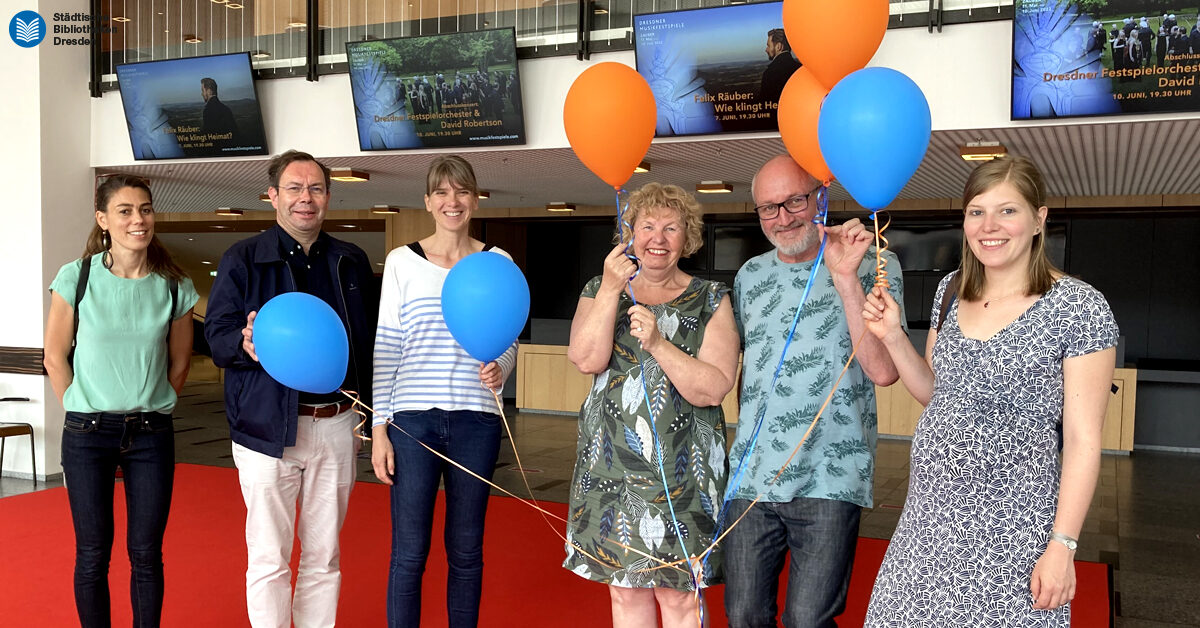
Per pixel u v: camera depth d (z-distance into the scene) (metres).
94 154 6.88
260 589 2.48
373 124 6.17
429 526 2.54
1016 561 1.62
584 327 2.14
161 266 2.75
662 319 2.17
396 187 8.85
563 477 6.29
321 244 2.68
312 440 2.54
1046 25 4.49
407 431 2.49
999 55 4.76
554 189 9.08
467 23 6.03
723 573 2.19
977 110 4.82
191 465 6.26
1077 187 8.08
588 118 2.19
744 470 2.16
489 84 5.82
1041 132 5.04
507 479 6.13
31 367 6.21
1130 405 8.15
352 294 2.70
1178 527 5.12
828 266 2.00
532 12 5.88
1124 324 9.98
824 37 2.03
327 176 2.63
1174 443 8.62
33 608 3.20
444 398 2.50
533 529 4.51
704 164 6.96
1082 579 3.90
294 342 2.18
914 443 1.78
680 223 2.13
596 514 2.15
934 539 1.69
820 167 2.16
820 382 2.11
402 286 2.54
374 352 2.54
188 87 6.45
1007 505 1.63
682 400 2.13
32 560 3.85
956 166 6.80
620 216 2.26
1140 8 4.29
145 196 2.64
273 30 6.54
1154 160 6.23
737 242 11.24
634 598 2.18
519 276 2.29
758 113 5.34
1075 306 1.60
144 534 2.65
